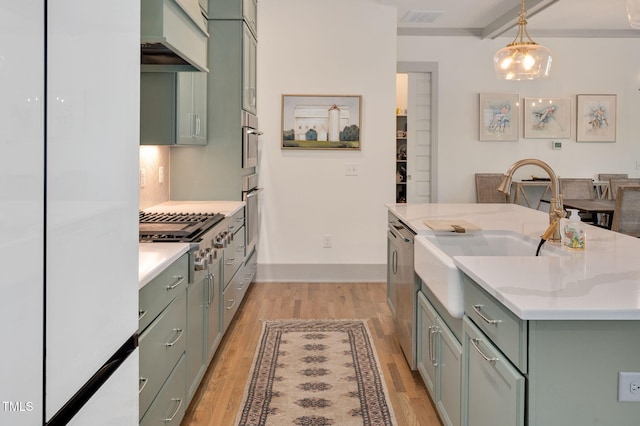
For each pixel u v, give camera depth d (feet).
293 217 17.72
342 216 17.74
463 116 23.54
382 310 14.49
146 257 6.52
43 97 2.57
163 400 6.57
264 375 10.07
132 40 3.87
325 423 8.21
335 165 17.63
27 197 2.43
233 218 12.37
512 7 19.81
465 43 23.31
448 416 7.12
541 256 7.12
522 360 4.57
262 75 17.42
